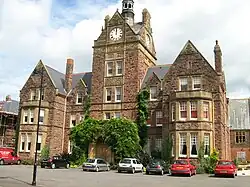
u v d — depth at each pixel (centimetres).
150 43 5184
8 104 6512
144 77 4747
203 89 3906
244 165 4669
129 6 5197
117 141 3994
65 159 4175
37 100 4856
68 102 5109
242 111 5762
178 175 3133
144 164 3956
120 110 4522
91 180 2452
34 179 2072
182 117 3772
